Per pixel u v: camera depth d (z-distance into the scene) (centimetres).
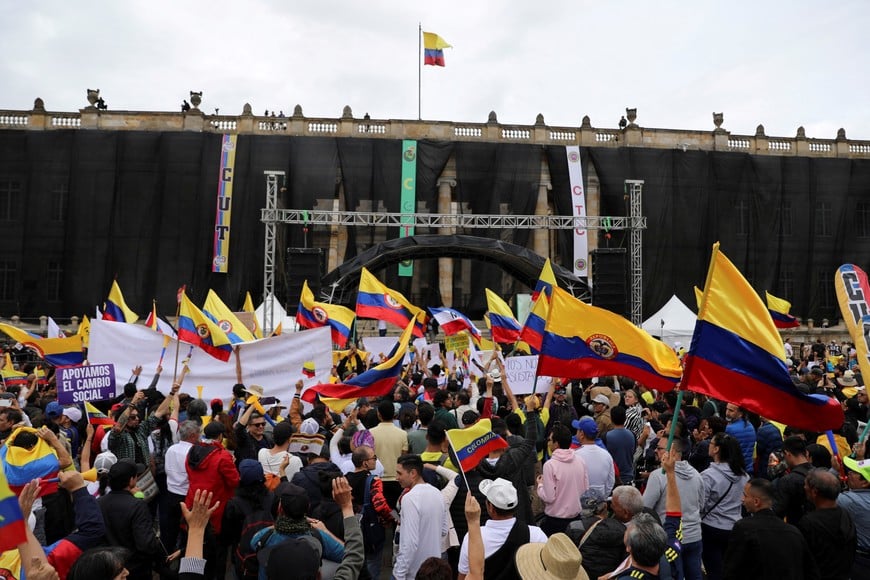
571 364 1000
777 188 4647
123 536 631
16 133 4319
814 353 2648
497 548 589
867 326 905
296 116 4553
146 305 4238
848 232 4684
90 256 4231
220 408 1142
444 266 4769
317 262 3388
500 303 1922
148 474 891
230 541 695
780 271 4631
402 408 1123
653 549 504
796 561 573
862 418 1260
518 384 1348
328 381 1431
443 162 4519
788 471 811
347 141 4459
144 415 1039
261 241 4338
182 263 4275
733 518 781
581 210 4534
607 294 3519
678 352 2309
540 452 1140
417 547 636
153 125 4475
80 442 1264
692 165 4609
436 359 1986
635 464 1100
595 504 693
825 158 4725
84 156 4288
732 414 1031
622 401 1292
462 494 729
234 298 4281
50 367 1977
